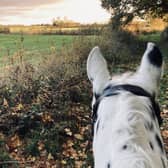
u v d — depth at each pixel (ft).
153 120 5.29
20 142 21.03
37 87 26.00
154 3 78.28
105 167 4.71
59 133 21.74
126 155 4.39
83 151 20.59
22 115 22.38
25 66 27.81
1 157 19.02
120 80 5.97
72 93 27.09
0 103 23.94
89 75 6.22
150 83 5.82
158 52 6.06
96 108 5.81
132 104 5.26
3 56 32.55
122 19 73.87
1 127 22.04
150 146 4.81
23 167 19.02
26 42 44.86
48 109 23.84
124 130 4.82
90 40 47.60
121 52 54.49
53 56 33.24
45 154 20.04
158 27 79.87
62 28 56.44
